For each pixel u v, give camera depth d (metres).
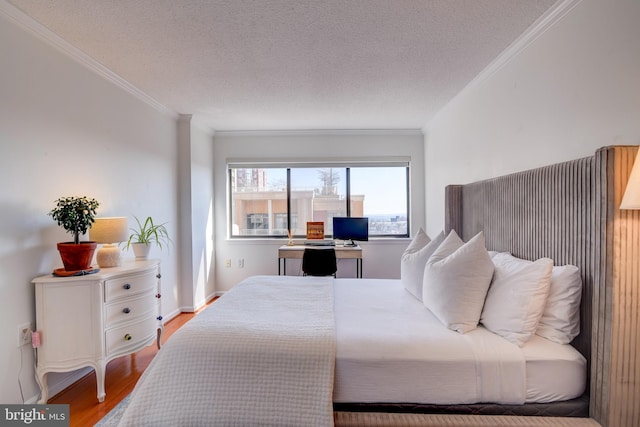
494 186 2.13
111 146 2.47
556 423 1.18
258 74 2.46
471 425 1.18
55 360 1.77
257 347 1.30
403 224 4.36
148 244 2.54
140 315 2.12
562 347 1.31
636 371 1.14
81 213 1.86
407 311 1.78
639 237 1.14
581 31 1.50
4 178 1.66
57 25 1.79
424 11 1.67
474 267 1.56
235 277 4.26
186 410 1.22
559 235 1.50
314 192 4.38
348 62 2.26
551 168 1.56
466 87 2.74
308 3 1.60
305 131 4.19
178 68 2.35
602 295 1.18
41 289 1.76
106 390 1.98
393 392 1.27
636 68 1.23
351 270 4.27
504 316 1.40
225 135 4.23
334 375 1.27
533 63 1.86
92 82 2.27
